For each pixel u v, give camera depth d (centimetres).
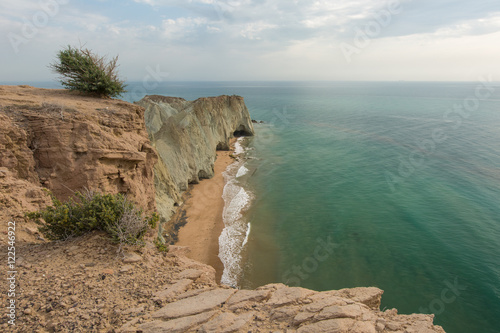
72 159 1162
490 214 2823
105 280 604
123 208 779
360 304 573
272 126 8138
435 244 2319
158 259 731
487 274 1955
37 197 958
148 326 472
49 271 612
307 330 466
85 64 1562
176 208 2778
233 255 2114
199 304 547
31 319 473
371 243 2333
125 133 1400
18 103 1195
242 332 468
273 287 631
